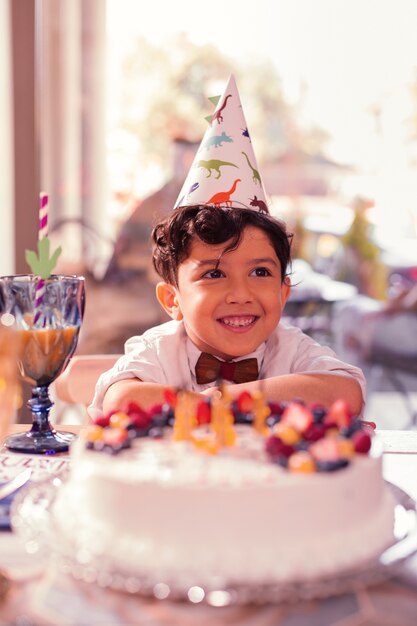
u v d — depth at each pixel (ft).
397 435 4.42
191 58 13.48
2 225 10.94
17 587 2.38
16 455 3.89
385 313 14.23
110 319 12.76
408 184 14.65
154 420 3.28
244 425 3.42
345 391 4.70
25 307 4.01
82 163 12.76
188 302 5.06
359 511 2.66
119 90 13.06
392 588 2.41
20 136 10.83
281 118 14.35
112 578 2.30
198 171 5.15
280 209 14.60
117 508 2.57
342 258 14.64
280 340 5.46
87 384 5.68
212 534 2.45
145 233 13.07
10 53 10.72
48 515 2.84
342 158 14.58
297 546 2.45
